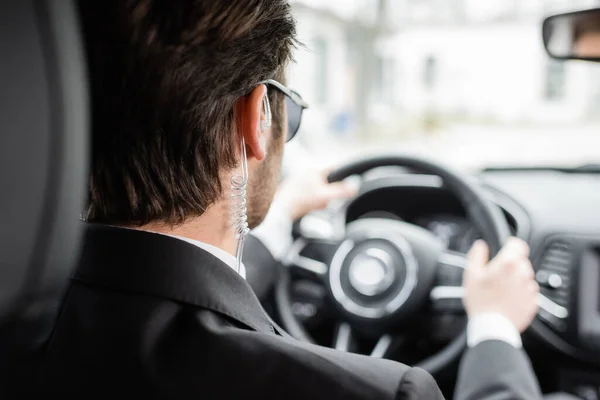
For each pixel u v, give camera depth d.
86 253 0.51
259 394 0.45
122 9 0.48
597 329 1.39
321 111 2.90
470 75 3.54
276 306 1.28
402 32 3.65
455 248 1.51
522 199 1.49
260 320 0.52
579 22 1.17
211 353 0.47
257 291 1.22
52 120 0.31
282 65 0.60
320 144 2.73
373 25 3.50
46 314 0.33
